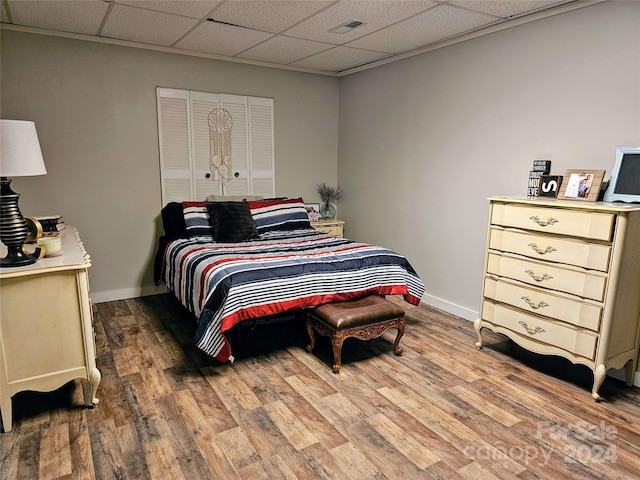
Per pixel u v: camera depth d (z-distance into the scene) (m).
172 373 2.60
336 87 5.00
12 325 1.98
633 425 2.11
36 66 3.41
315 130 4.93
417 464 1.82
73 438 1.97
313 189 5.03
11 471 1.75
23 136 2.03
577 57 2.71
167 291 4.23
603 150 2.63
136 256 4.05
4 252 2.36
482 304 2.94
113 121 3.78
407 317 3.67
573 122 2.77
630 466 1.82
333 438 1.99
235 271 2.61
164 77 3.95
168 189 4.12
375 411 2.21
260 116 4.53
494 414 2.20
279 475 1.75
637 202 2.33
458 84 3.53
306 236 3.92
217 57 4.12
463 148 3.54
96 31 3.38
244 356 2.86
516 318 2.70
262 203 4.17
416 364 2.76
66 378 2.13
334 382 2.51
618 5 2.49
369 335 2.71
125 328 3.31
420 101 3.91
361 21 3.08
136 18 3.06
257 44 3.71
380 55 4.07
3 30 3.26
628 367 2.49
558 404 2.29
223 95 4.28
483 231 3.44
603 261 2.23
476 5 2.76
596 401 2.32
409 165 4.10
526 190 3.09
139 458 1.84
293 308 2.69
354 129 4.81
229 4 2.77
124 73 3.77
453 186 3.66
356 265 2.95
